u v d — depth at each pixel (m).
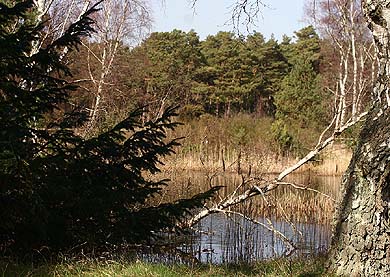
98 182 5.79
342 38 9.77
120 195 5.68
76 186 5.53
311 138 21.81
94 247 5.54
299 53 38.56
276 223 10.50
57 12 11.45
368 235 4.86
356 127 10.16
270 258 7.34
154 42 36.56
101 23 13.73
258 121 25.25
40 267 4.62
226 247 7.75
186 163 13.60
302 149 20.23
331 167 18.34
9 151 4.93
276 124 22.36
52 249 5.45
